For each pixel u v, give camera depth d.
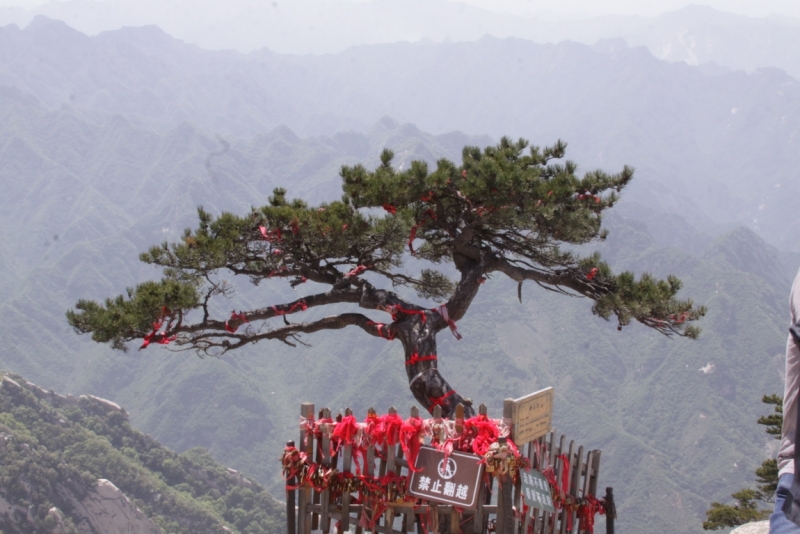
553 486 8.10
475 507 7.42
